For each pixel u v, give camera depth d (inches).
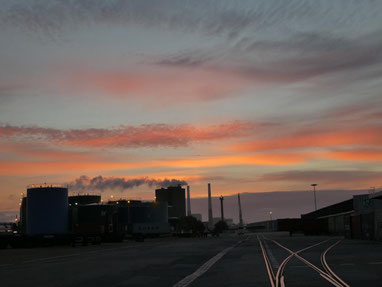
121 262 1187.3
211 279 753.0
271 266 965.2
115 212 2930.6
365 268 874.1
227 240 3112.7
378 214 2273.6
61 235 2603.3
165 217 4047.7
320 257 1191.6
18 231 3164.4
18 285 732.0
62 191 2746.1
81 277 837.2
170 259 1258.0
